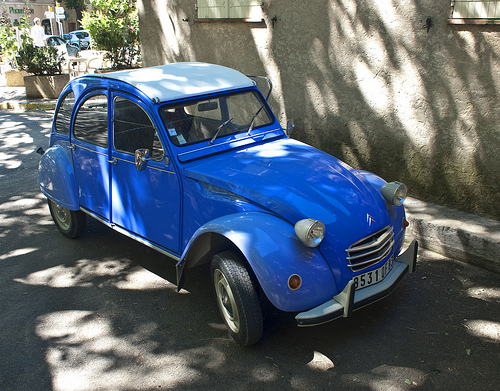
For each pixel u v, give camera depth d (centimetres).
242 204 350
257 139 439
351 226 330
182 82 424
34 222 609
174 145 387
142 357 349
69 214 536
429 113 527
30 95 1430
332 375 319
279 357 339
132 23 1364
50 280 466
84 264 496
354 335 359
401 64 538
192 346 358
